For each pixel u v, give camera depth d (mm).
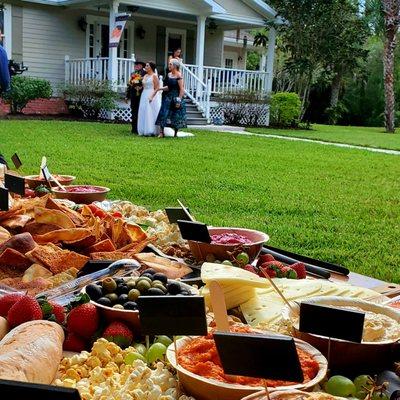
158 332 1941
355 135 20938
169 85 14977
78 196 4625
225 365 1634
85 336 2352
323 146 15445
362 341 2146
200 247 3311
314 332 2053
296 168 11031
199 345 2023
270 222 6602
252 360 1595
